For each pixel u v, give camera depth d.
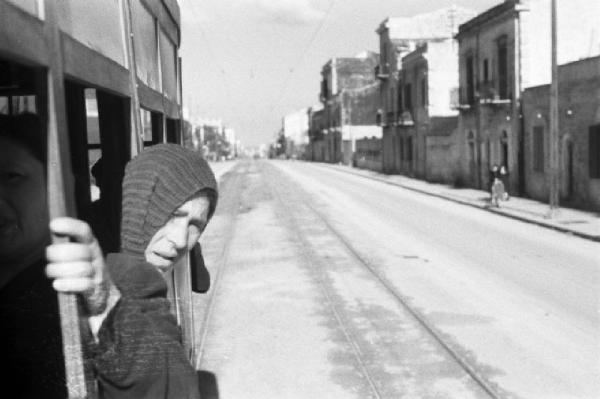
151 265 1.43
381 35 53.34
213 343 8.61
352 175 56.03
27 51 1.51
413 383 7.13
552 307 10.29
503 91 29.81
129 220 1.52
